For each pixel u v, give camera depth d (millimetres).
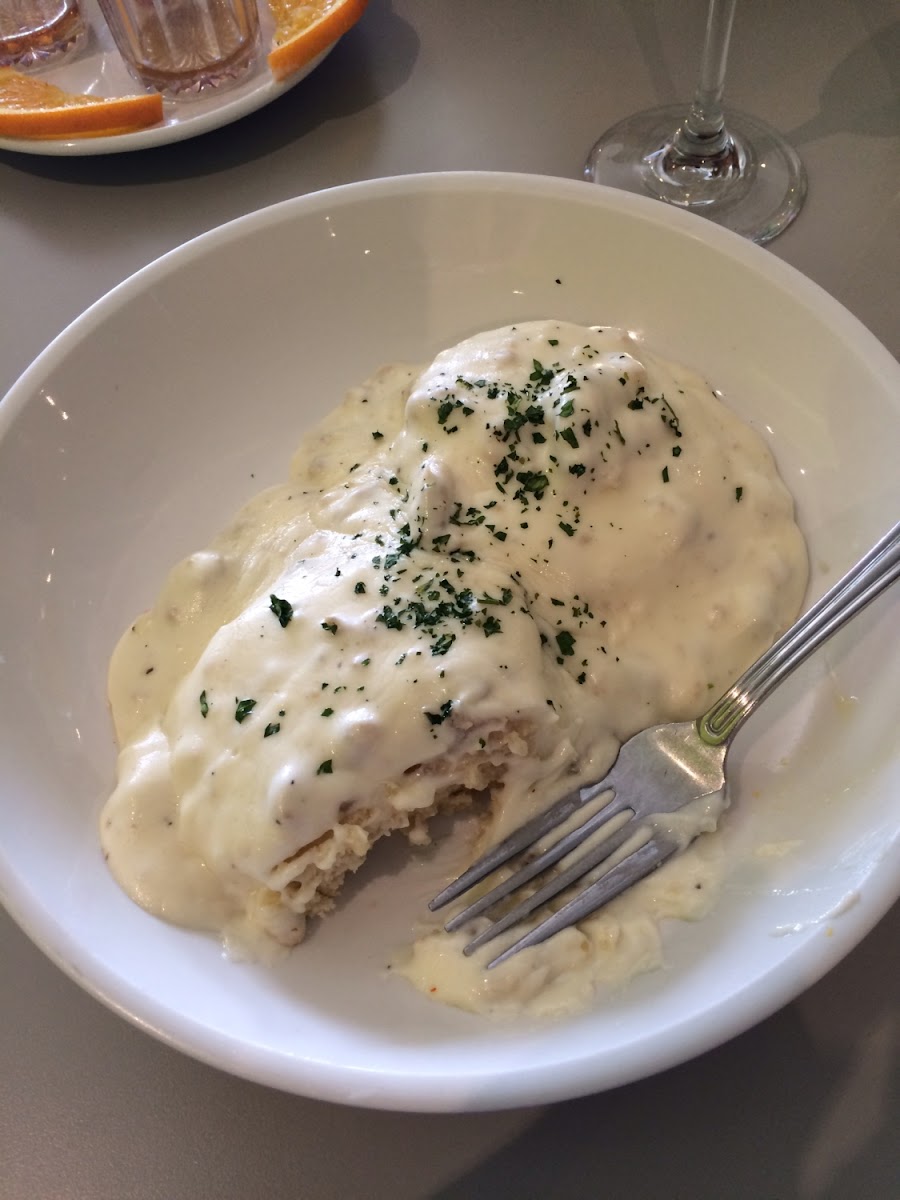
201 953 214
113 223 358
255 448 296
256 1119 207
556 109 370
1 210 364
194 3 345
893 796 202
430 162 361
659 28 388
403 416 289
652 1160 198
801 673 239
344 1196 198
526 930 215
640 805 226
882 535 247
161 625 264
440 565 241
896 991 211
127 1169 203
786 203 332
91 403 280
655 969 205
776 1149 198
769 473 267
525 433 256
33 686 250
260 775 217
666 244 281
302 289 302
